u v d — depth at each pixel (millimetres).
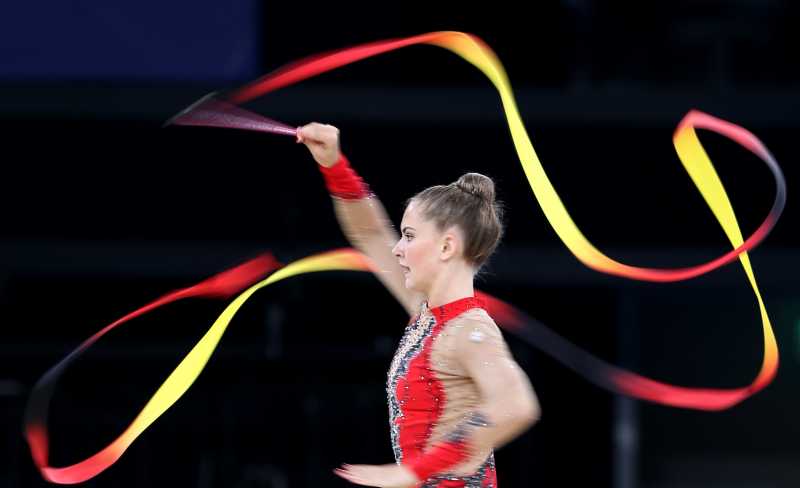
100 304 24641
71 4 21953
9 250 22406
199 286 9961
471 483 8453
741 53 24797
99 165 22469
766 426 28359
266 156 22672
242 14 22109
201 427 21094
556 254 22516
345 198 10070
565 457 24484
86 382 20219
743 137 9203
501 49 23516
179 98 22094
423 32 23266
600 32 24375
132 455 20938
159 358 20203
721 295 28594
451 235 8695
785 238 22312
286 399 20578
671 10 24297
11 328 24469
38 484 20312
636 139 22484
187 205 22656
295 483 20938
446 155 22406
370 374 20375
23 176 22422
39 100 22031
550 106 22391
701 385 28734
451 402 8539
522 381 8133
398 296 10164
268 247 22562
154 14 22047
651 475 27797
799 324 28594
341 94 22297
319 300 24531
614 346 25203
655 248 22516
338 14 23016
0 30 21922
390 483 7547
